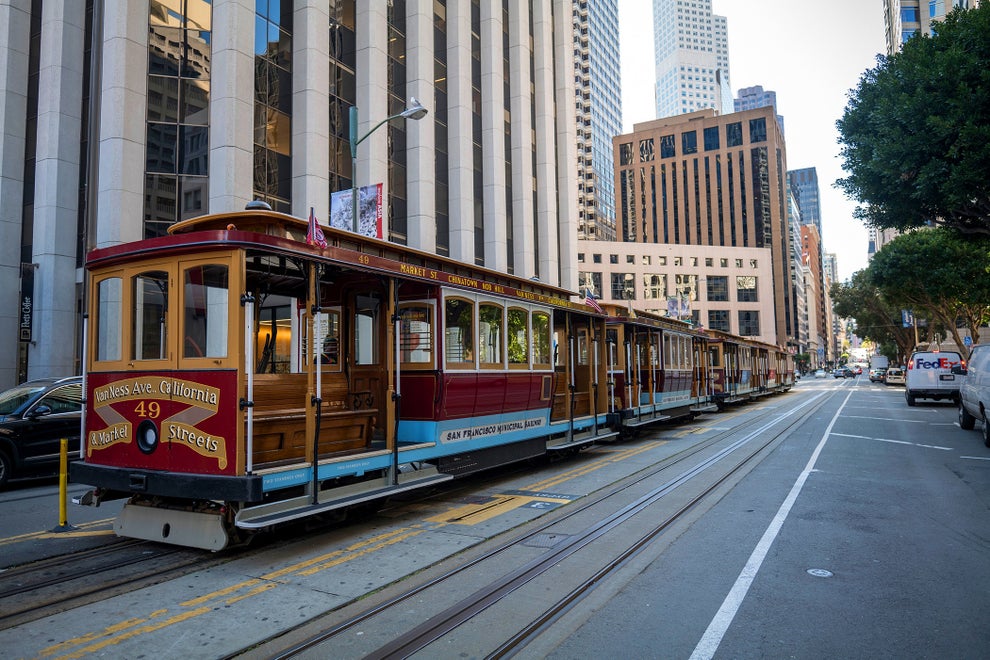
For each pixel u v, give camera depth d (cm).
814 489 953
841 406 2891
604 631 448
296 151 2334
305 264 692
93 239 1360
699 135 12781
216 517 616
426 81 2989
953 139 1406
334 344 888
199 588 549
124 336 676
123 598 525
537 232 3950
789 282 12600
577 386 1420
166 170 2091
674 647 420
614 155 13575
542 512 827
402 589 542
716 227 12525
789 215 13150
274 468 619
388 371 800
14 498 1007
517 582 552
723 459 1266
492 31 3538
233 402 595
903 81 1505
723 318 9475
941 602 498
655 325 1858
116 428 678
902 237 3547
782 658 403
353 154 1605
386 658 407
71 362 2294
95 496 707
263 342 820
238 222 749
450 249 3181
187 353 630
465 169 3234
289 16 2377
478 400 964
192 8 2184
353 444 769
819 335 18575
